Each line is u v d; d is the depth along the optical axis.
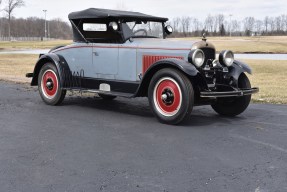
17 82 11.62
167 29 7.48
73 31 7.46
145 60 6.38
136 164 4.11
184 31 96.00
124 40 6.67
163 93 5.97
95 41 7.05
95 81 7.16
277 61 22.19
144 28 7.09
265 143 4.95
